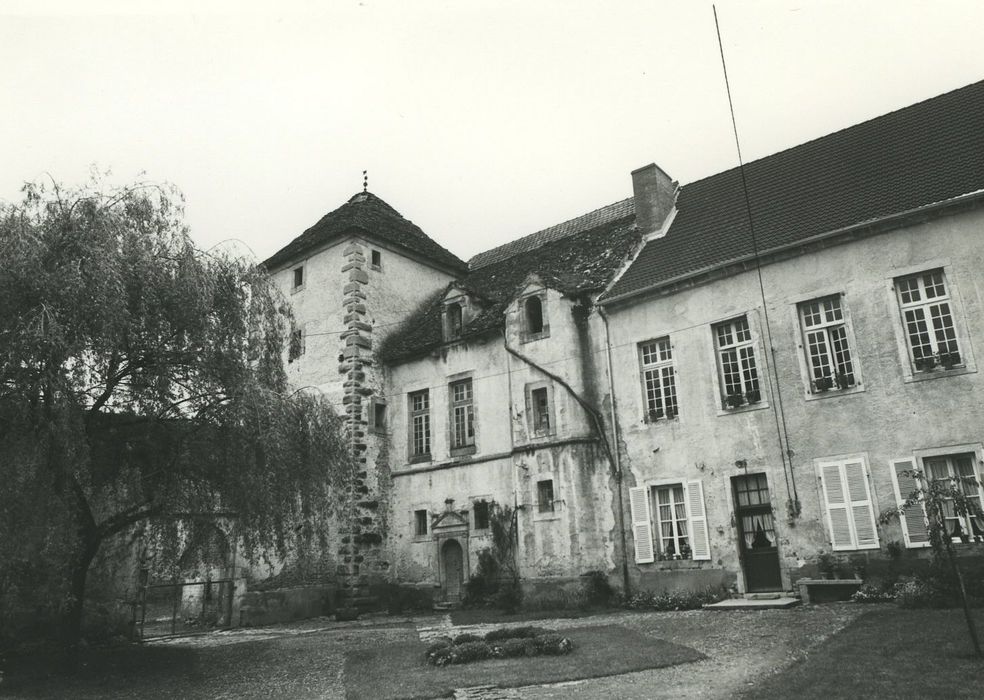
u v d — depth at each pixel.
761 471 16.42
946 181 15.62
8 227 11.06
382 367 24.62
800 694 7.59
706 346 17.77
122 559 13.58
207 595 19.98
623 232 22.83
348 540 22.19
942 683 7.51
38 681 11.10
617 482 18.58
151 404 12.54
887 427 14.96
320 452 13.93
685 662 10.01
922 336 15.04
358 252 24.84
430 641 13.97
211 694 10.42
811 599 14.96
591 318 19.97
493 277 26.48
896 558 14.39
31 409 10.70
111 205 12.44
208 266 13.11
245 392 12.60
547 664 10.33
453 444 22.72
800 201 18.45
